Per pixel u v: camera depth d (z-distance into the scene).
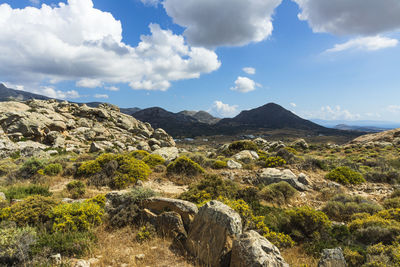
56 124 38.56
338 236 6.55
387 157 23.36
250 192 9.87
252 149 23.66
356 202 9.16
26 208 7.03
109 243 5.99
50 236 5.84
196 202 8.77
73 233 6.17
